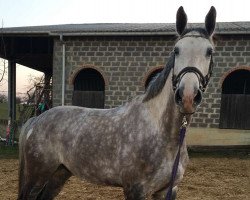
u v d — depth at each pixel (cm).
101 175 305
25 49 1366
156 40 1111
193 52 247
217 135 1109
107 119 311
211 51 255
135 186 281
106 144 297
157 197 301
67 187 630
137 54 1124
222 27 1088
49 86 1538
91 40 1144
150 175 276
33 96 1545
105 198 564
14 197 568
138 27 1245
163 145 273
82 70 1224
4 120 1380
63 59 1145
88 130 314
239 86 1253
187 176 753
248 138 1116
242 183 696
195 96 234
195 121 1116
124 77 1138
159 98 278
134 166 280
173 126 267
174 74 253
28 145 345
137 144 280
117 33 1086
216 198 581
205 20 265
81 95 1171
